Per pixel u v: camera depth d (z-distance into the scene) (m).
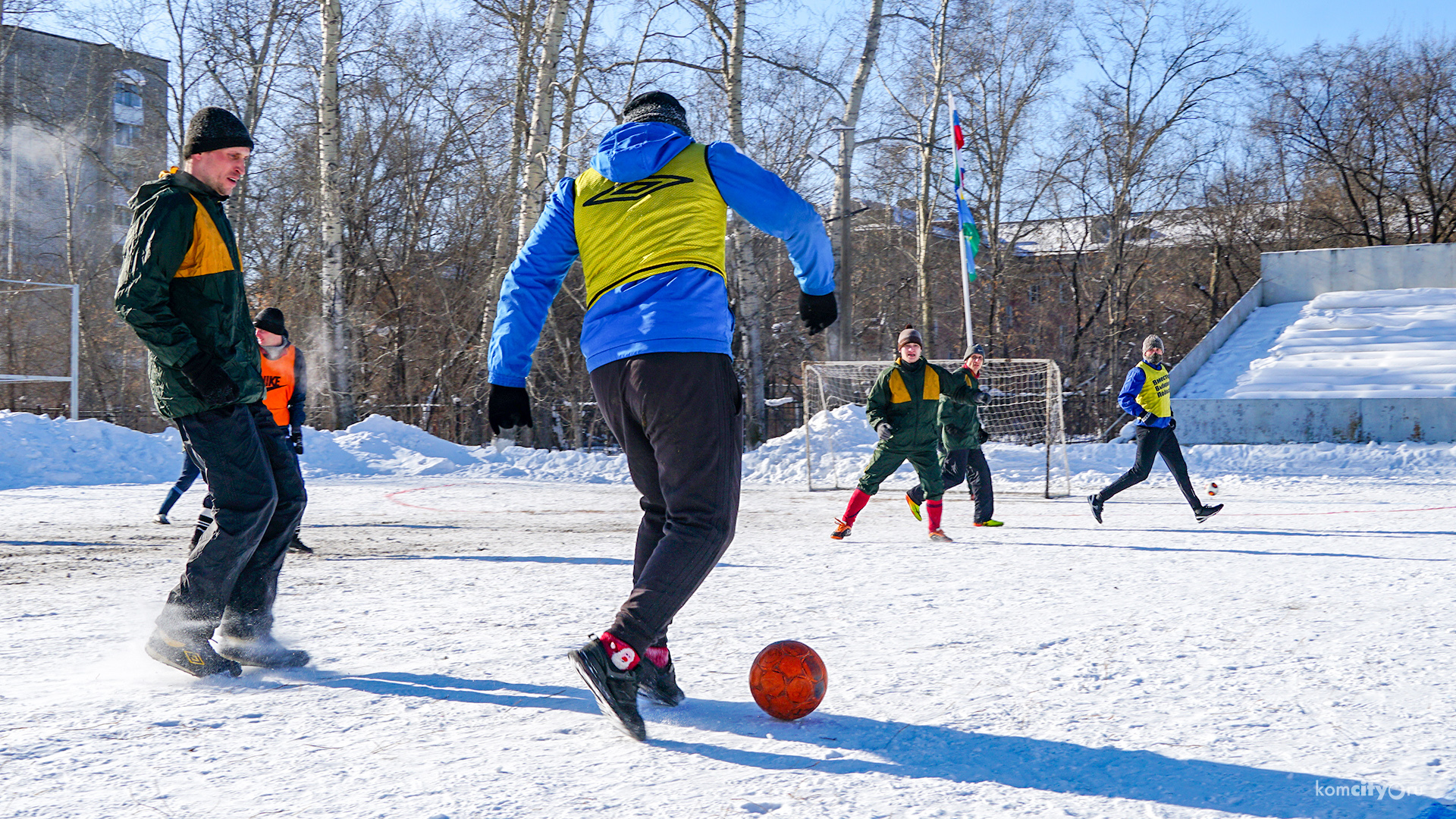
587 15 23.22
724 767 2.45
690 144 3.01
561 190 3.13
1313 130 35.53
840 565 6.77
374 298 27.84
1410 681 3.37
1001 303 35.12
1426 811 2.16
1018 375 21.28
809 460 16.22
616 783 2.31
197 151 3.50
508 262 22.77
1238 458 19.16
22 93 28.67
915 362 8.54
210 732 2.74
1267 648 3.93
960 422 9.87
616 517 11.20
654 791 2.26
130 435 16.69
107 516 10.34
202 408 3.42
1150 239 36.00
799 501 13.91
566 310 25.25
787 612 4.84
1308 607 4.96
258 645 3.69
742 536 9.06
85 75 29.45
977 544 8.28
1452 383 23.12
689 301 2.83
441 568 6.65
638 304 2.86
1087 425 31.80
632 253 2.88
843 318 21.61
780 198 2.93
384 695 3.19
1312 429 22.19
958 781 2.35
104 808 2.14
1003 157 32.84
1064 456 14.75
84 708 3.00
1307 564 6.78
